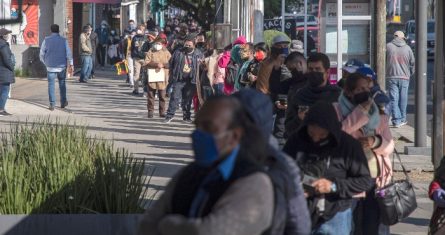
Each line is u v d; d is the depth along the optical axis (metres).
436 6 23.70
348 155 11.91
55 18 63.22
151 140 31.28
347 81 13.55
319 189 11.74
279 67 19.83
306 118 11.79
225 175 7.58
